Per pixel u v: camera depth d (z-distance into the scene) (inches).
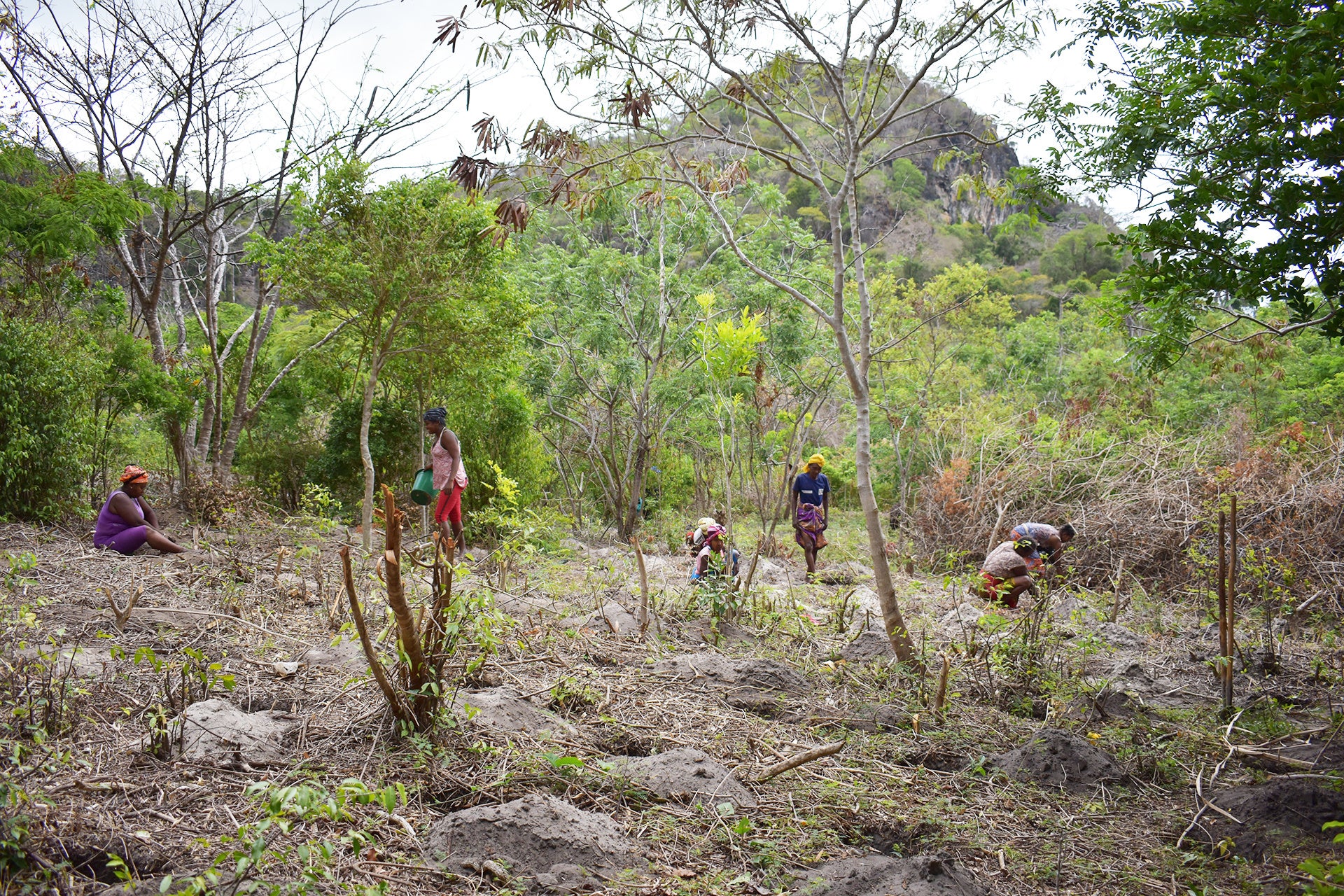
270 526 384.8
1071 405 703.1
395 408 518.0
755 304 616.4
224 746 149.5
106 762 141.2
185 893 96.5
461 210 374.9
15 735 145.0
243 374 472.1
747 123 271.1
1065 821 160.4
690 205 639.8
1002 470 514.0
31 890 105.3
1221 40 187.5
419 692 157.2
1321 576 354.9
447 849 126.3
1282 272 184.2
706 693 211.0
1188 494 446.9
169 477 536.4
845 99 268.2
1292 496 402.0
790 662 252.1
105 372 418.6
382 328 386.9
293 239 379.6
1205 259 193.0
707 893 125.0
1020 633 248.7
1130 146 204.4
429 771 149.0
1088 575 424.2
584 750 168.2
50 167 466.6
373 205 359.9
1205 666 275.1
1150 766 185.5
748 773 166.7
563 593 295.9
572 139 253.8
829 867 134.6
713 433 674.2
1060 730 195.8
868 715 204.1
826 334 643.5
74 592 241.9
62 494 364.2
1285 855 146.9
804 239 647.8
